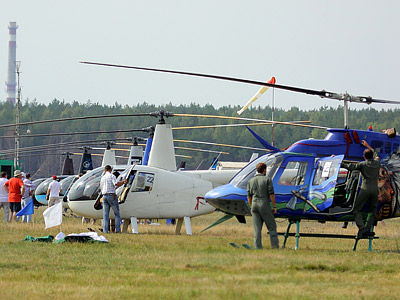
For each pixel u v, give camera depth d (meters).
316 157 53.91
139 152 103.50
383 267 39.62
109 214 67.31
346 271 37.94
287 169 53.72
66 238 50.84
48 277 34.16
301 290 31.05
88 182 70.75
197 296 29.22
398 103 56.47
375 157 53.34
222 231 73.69
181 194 69.06
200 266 38.50
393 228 83.88
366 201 50.78
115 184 65.31
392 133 55.00
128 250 46.25
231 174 84.56
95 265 38.75
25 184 94.62
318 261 41.16
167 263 39.84
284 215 53.06
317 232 72.75
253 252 45.91
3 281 32.81
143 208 68.06
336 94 54.12
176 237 59.16
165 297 28.94
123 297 29.00
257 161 56.09
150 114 72.62
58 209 55.22
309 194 52.62
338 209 53.38
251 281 33.31
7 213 87.50
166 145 72.50
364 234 50.97
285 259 41.88
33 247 47.09
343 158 53.09
